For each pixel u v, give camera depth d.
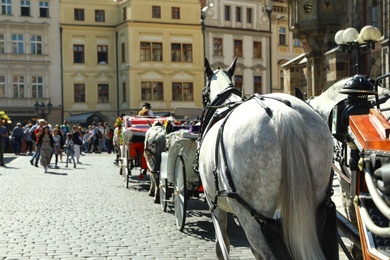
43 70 59.03
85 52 60.50
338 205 10.34
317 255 3.91
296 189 3.94
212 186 5.01
